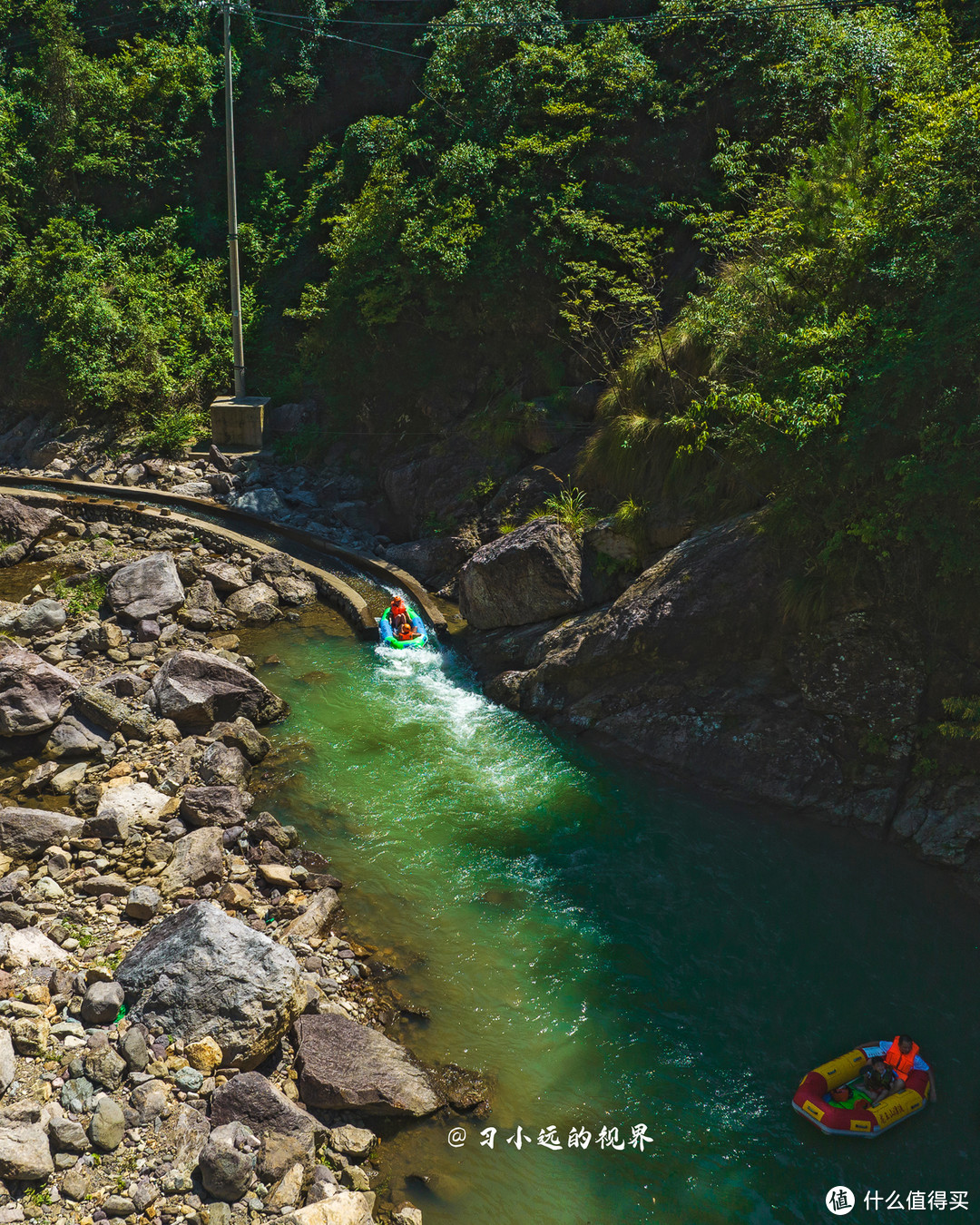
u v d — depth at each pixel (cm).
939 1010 965
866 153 1466
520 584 1625
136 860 1105
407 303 2223
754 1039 932
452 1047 912
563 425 1942
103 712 1353
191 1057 823
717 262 1844
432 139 2447
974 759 1201
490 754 1409
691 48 2155
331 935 1042
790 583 1318
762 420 1304
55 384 2628
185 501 2216
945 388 1168
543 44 2356
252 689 1459
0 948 914
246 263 2892
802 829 1241
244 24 3123
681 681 1408
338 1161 776
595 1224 752
